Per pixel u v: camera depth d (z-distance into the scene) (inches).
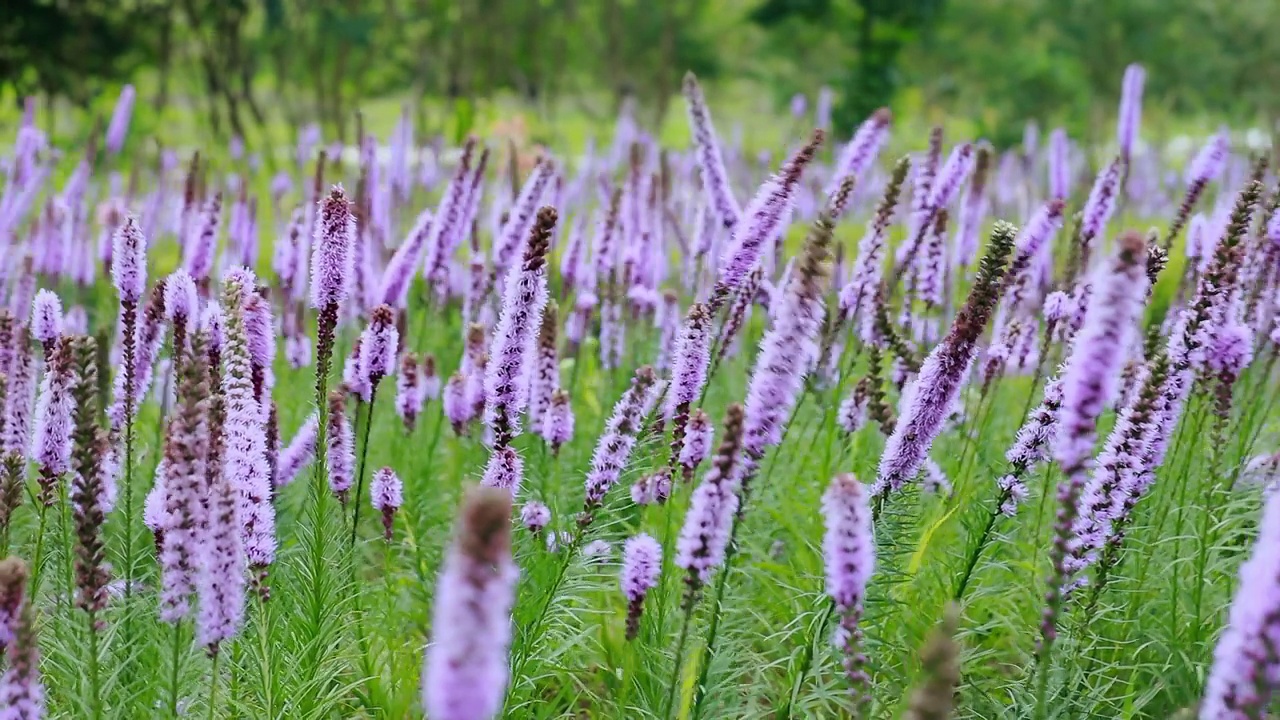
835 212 237.1
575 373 325.4
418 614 243.3
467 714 88.6
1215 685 111.0
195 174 358.6
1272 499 109.0
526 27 1132.5
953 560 226.5
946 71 1348.4
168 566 151.5
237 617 150.5
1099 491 174.4
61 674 189.6
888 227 247.6
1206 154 260.2
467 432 263.1
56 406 180.7
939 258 273.1
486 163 298.2
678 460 189.6
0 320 187.0
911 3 1130.7
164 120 930.7
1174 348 178.4
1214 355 203.8
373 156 370.9
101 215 426.0
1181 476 226.8
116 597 202.1
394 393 331.9
